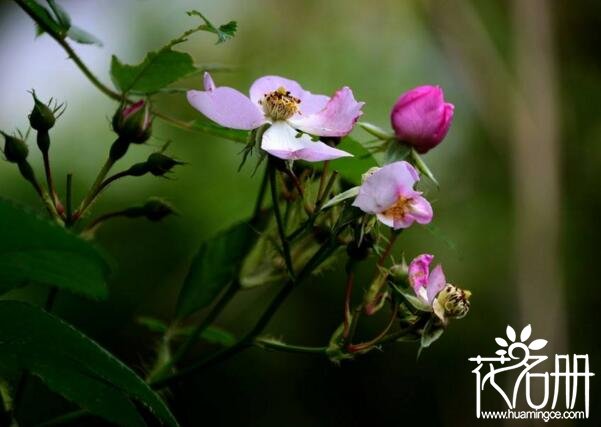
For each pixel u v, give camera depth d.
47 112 2.21
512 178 9.01
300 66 9.45
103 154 7.79
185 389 8.22
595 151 10.40
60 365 1.83
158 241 7.74
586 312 10.08
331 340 2.40
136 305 7.51
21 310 1.76
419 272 2.33
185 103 7.76
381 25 9.65
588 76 10.65
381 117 9.41
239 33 9.30
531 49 9.17
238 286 2.69
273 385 8.61
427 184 2.51
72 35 2.50
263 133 2.27
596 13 10.55
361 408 8.98
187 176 7.85
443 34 9.15
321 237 2.57
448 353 9.27
